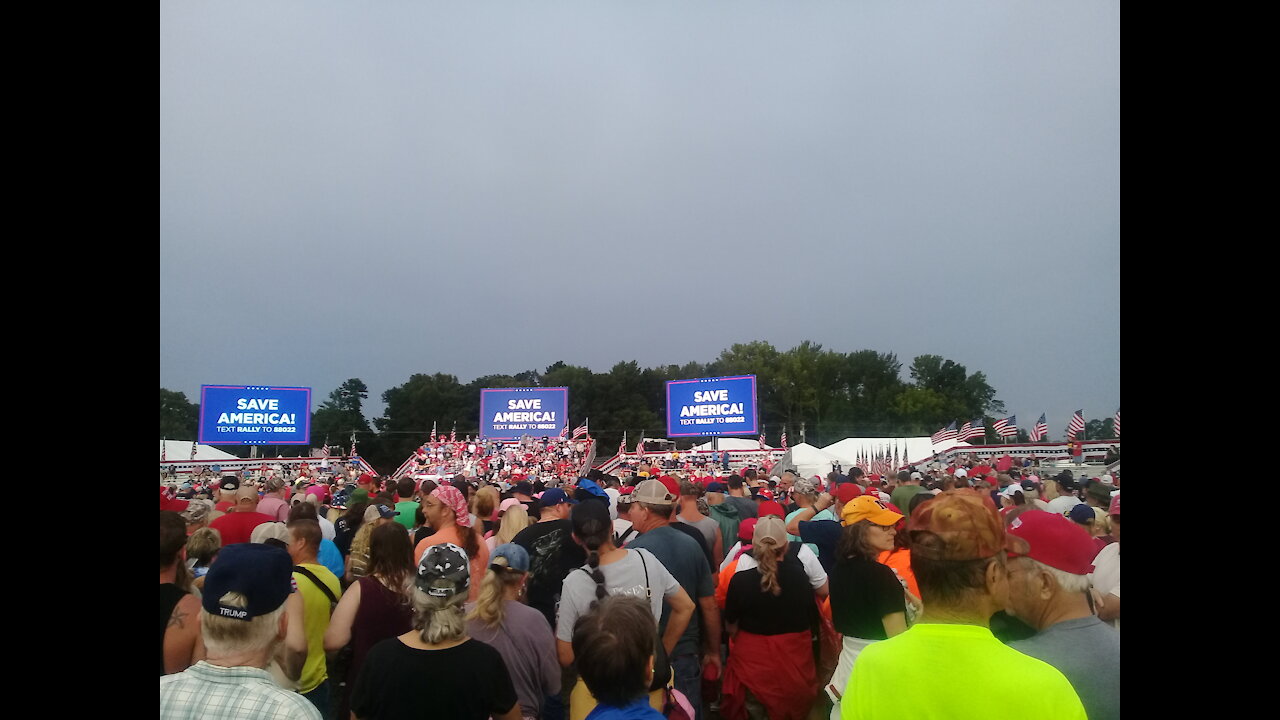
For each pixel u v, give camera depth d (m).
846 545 4.98
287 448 83.00
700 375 102.12
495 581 4.52
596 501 4.93
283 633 3.27
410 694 3.41
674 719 4.26
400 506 9.68
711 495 10.19
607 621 3.14
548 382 97.00
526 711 4.52
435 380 94.31
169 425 76.19
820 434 100.12
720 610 6.43
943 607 2.74
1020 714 2.50
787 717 5.40
